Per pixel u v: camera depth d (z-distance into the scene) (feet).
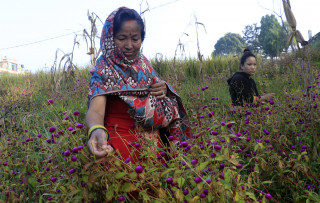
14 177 6.59
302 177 6.97
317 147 7.38
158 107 6.02
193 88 19.34
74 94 19.84
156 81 6.31
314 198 5.62
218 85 25.27
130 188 4.33
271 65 33.50
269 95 12.28
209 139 5.70
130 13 5.65
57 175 5.42
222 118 9.25
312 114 8.20
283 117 8.94
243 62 13.14
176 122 6.59
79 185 4.56
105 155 4.51
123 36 5.60
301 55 8.66
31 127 11.42
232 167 4.71
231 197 4.69
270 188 6.61
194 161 4.51
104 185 4.52
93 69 5.77
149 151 5.19
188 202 4.38
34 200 5.92
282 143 7.54
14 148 7.98
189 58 39.75
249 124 7.62
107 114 5.86
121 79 5.69
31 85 32.45
